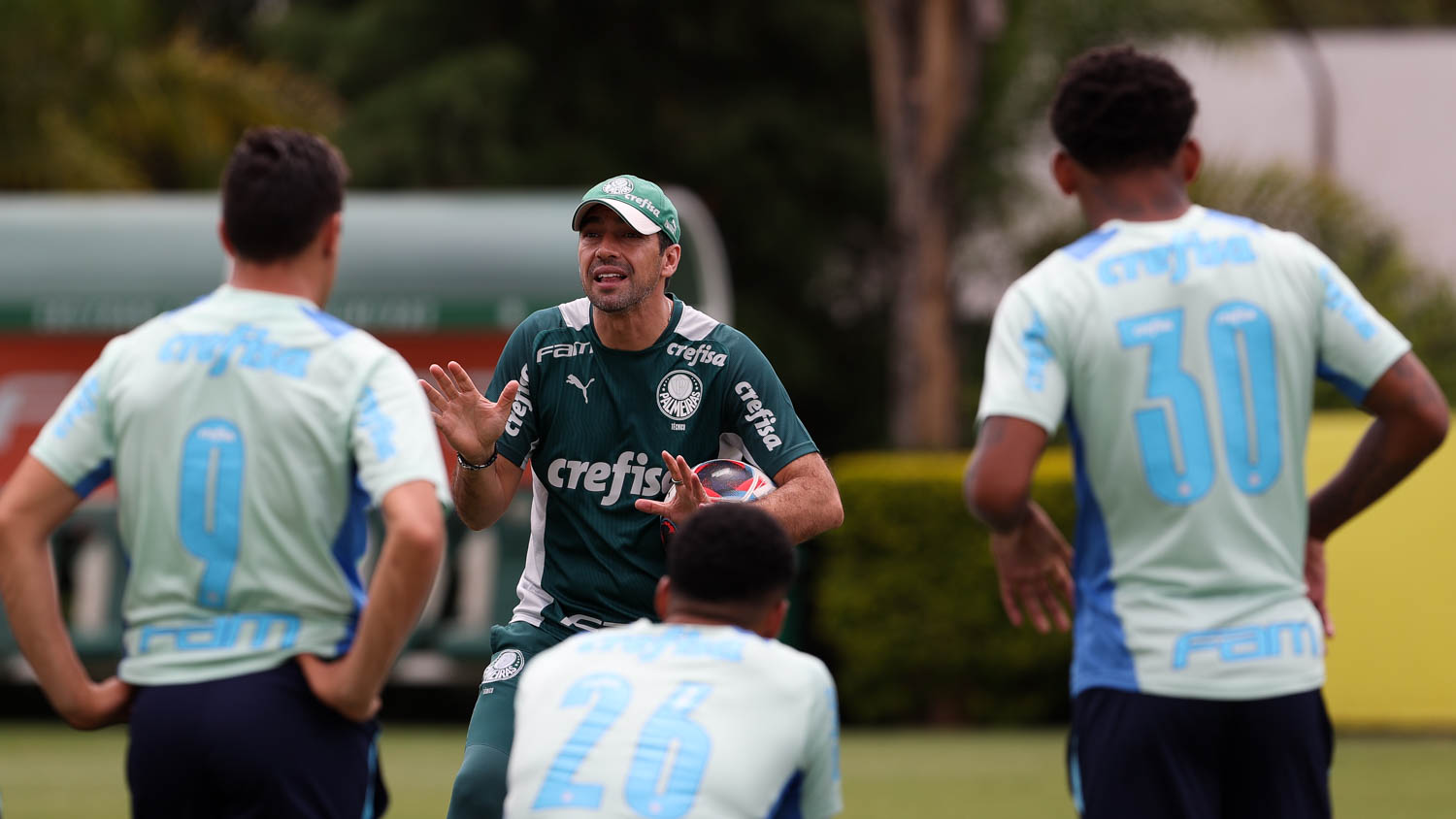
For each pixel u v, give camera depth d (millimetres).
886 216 77562
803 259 76250
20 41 55250
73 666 12469
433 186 73438
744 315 75625
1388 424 12961
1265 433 12617
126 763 12328
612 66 76750
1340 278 13070
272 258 12766
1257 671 12281
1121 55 13375
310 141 13023
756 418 16531
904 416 54312
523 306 43312
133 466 12383
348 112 76000
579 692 11961
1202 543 12453
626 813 11430
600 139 76688
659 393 16531
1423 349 56094
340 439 12297
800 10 75125
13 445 43375
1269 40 70625
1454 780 32906
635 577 16453
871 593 45562
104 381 12617
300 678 12156
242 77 59781
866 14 72625
